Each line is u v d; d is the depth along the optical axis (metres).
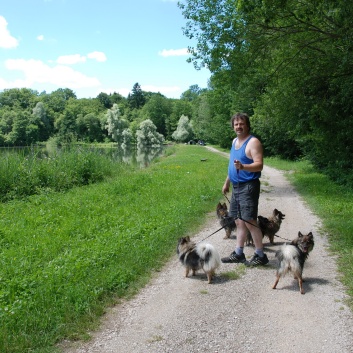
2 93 107.38
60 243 7.79
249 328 4.50
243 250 7.46
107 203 11.80
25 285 5.55
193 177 18.44
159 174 19.69
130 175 19.20
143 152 61.88
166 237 8.14
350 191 13.74
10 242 7.97
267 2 10.33
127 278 5.99
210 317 4.80
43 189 14.40
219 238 8.45
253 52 13.41
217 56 13.19
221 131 53.88
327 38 12.44
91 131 85.81
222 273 6.29
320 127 15.50
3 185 13.61
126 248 7.31
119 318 4.86
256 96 16.08
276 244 7.99
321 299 5.18
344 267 6.32
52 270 6.16
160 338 4.33
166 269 6.60
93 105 114.31
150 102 118.81
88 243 7.72
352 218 9.67
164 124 117.25
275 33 12.94
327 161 19.30
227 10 12.93
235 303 5.16
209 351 4.05
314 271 6.29
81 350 4.13
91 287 5.52
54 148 21.97
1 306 4.93
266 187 16.64
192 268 6.07
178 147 68.56
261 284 5.79
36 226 9.26
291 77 14.70
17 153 17.27
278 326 4.52
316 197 12.95
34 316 4.63
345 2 9.94
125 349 4.13
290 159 32.16
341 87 13.29
